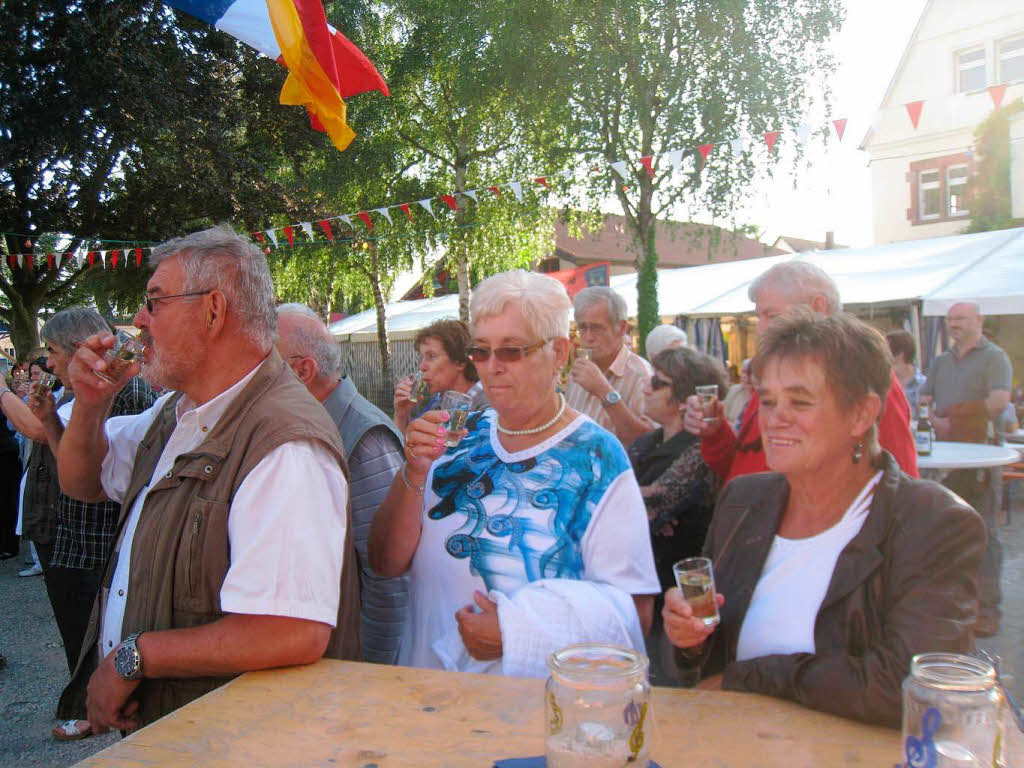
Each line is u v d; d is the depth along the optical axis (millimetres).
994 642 3162
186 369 1685
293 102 3285
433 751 1125
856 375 1351
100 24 12820
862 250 12977
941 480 4945
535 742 1149
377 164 18797
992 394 5617
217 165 14656
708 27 16297
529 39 16562
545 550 1774
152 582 1575
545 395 1862
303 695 1333
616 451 1848
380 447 2473
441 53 18062
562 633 1603
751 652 1438
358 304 30781
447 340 3490
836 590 1335
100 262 14883
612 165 6961
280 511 1485
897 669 1179
